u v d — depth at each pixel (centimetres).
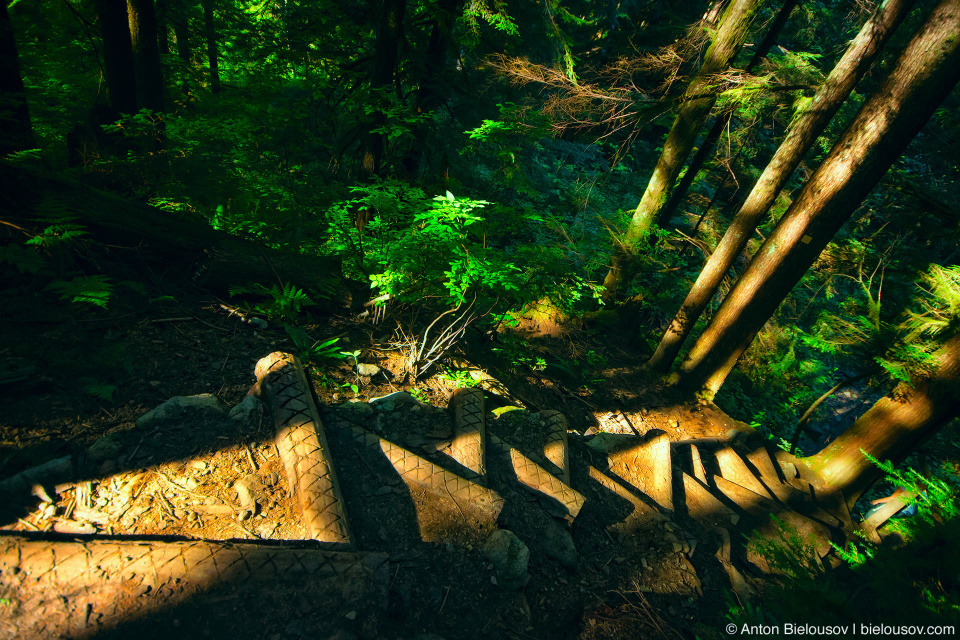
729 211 1115
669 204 892
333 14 711
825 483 499
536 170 1191
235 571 184
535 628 224
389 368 404
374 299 420
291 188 586
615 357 722
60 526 191
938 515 244
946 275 473
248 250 418
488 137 530
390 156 687
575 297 582
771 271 548
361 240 451
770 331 855
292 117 709
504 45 934
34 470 205
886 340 507
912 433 460
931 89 422
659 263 848
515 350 598
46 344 270
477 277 375
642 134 1380
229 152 620
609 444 386
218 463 238
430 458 287
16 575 165
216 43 1184
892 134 447
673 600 268
